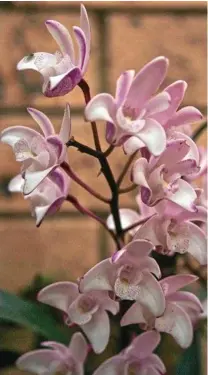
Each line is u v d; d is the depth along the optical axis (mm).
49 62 234
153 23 412
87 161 406
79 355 264
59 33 238
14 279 407
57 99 405
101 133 403
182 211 246
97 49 407
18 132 247
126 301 266
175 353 310
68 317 262
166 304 254
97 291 249
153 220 247
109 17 409
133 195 405
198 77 412
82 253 411
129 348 252
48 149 239
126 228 267
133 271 240
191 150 240
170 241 244
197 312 262
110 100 229
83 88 241
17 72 406
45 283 358
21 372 376
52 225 410
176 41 412
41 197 252
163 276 292
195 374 311
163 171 239
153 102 233
